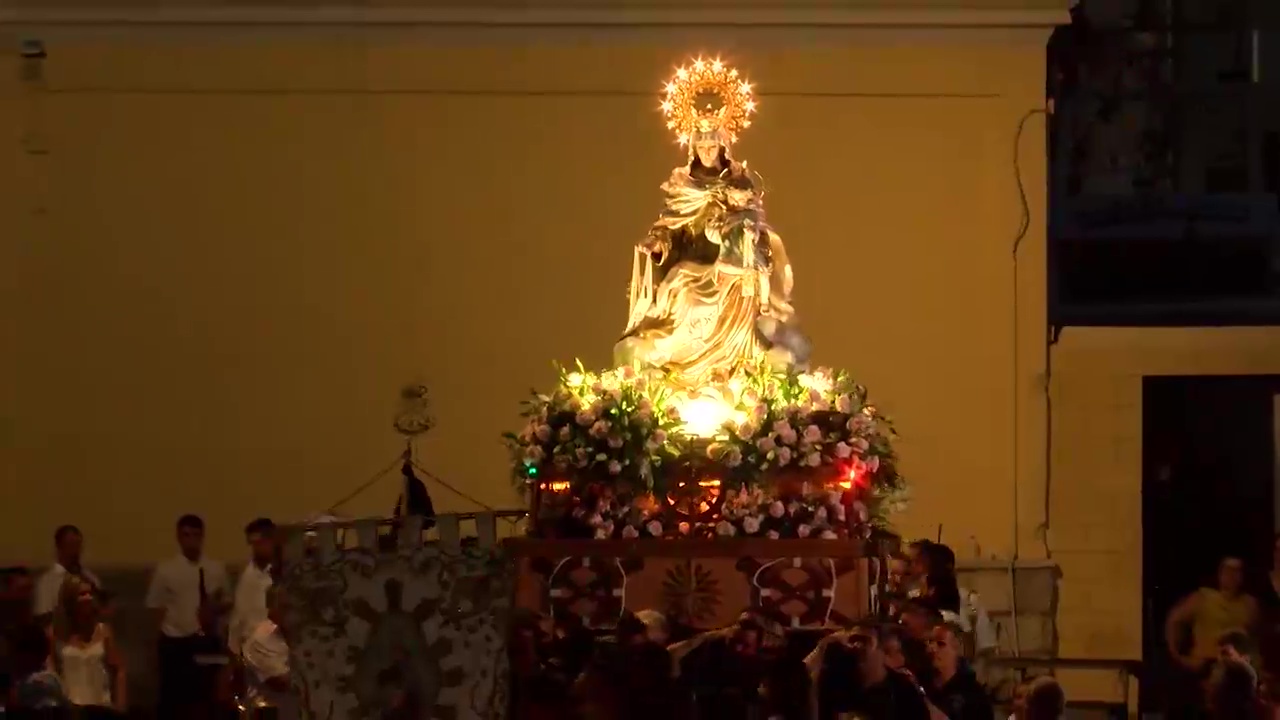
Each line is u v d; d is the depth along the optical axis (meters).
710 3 19.17
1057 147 19.69
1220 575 17.69
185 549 17.47
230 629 16.14
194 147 19.23
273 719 12.67
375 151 19.25
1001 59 19.27
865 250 19.28
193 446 19.14
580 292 19.23
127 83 19.19
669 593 13.61
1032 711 11.54
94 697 15.05
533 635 13.09
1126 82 19.73
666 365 14.89
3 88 19.12
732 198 15.08
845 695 11.41
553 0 19.12
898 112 19.28
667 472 13.98
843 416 14.20
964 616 15.70
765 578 13.61
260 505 19.11
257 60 19.23
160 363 19.17
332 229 19.25
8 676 13.10
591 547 13.62
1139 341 19.41
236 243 19.23
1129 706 18.56
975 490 19.22
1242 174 19.66
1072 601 19.25
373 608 12.67
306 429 19.17
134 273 19.17
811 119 19.28
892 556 14.33
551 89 19.28
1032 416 19.20
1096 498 19.31
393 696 12.61
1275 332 19.39
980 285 19.28
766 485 14.01
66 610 15.16
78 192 19.19
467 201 19.28
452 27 19.19
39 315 19.16
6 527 19.05
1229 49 19.73
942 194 19.28
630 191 19.28
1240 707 11.73
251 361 19.19
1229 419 19.42
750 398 14.41
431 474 19.12
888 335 19.27
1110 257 19.56
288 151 19.25
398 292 19.23
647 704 11.00
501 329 19.22
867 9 19.14
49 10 19.05
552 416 14.01
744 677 12.61
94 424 19.12
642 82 19.28
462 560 12.77
